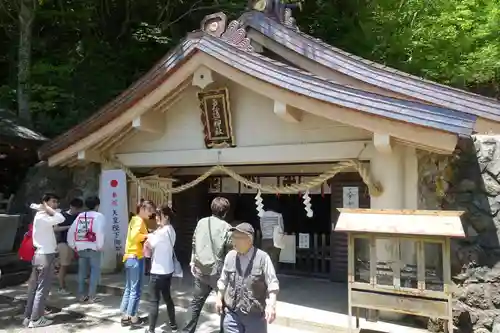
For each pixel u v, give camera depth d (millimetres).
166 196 8258
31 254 6465
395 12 13219
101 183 8586
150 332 5391
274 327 5789
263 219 7742
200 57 6711
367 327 5363
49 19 14570
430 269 5523
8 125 10750
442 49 12203
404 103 5207
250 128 7117
